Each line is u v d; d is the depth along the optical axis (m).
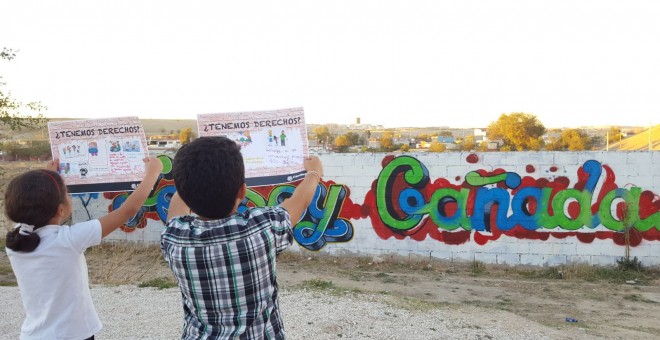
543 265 10.68
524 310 7.78
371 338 5.38
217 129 3.25
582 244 10.55
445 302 7.84
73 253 2.36
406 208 11.29
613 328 6.69
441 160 11.09
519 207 10.77
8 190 2.38
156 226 12.43
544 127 65.12
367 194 11.48
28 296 2.39
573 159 10.52
